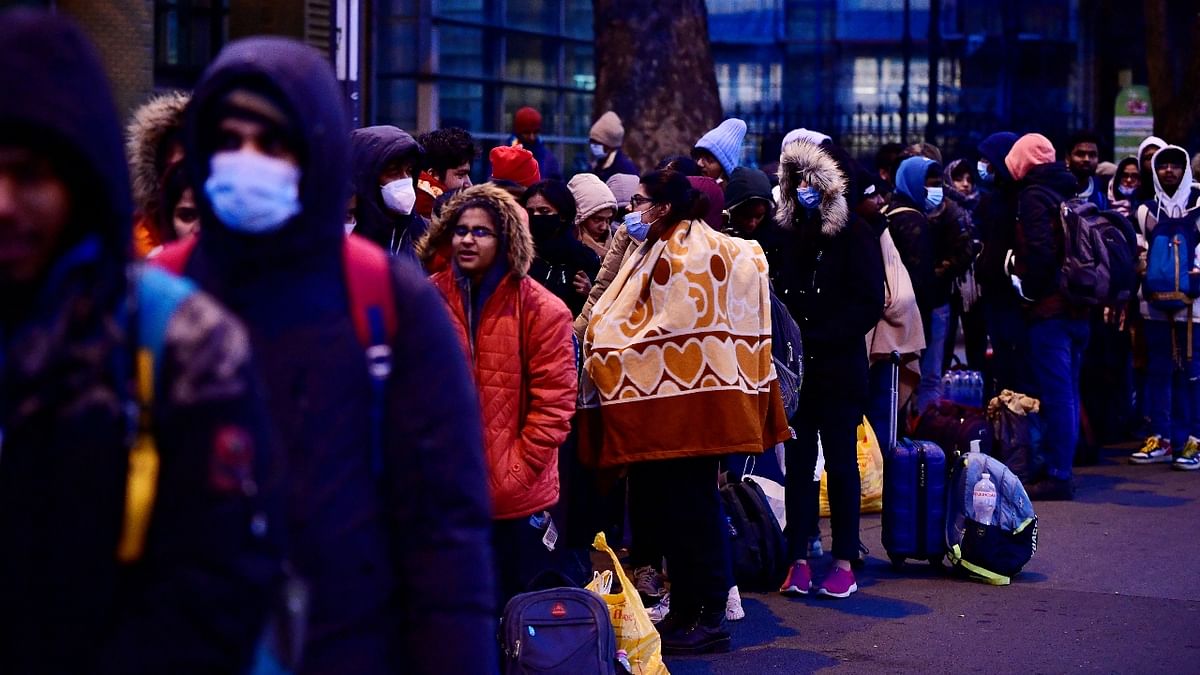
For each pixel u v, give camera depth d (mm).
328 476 2385
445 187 7895
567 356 5109
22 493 1932
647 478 6016
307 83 2387
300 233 2408
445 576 2459
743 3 34062
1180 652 6113
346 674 2363
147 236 3965
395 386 2484
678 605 6070
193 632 1915
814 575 7480
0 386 1941
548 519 5176
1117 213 10008
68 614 1929
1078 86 33562
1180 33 21891
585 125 27656
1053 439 9547
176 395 1950
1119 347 11961
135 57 13992
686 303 5828
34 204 1912
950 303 11148
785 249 6781
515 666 4578
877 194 8438
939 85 33156
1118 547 8203
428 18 23469
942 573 7582
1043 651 6117
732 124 9398
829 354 6777
